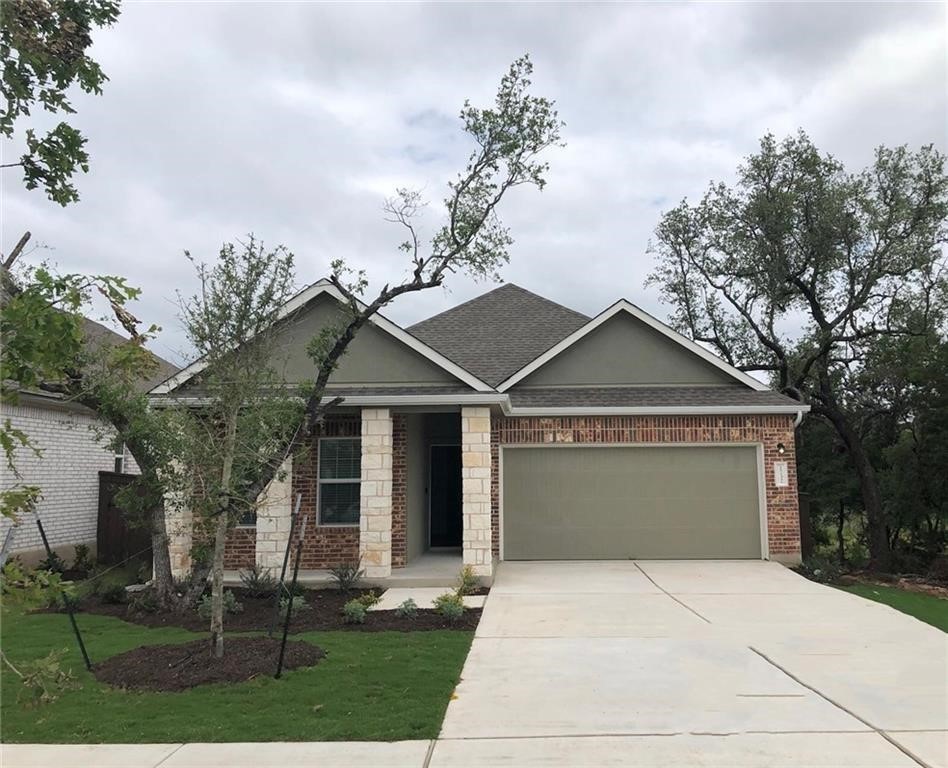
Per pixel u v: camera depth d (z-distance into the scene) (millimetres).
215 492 8086
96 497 17297
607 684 7105
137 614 10672
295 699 6707
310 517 14141
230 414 8055
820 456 20953
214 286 8211
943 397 15953
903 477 16641
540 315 20328
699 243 21938
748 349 22484
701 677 7305
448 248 11320
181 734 5895
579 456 15523
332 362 11203
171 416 9203
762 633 9086
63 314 4430
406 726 6012
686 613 10242
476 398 12789
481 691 6930
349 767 5258
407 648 8500
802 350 20906
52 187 5547
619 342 16859
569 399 15844
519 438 15477
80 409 16531
